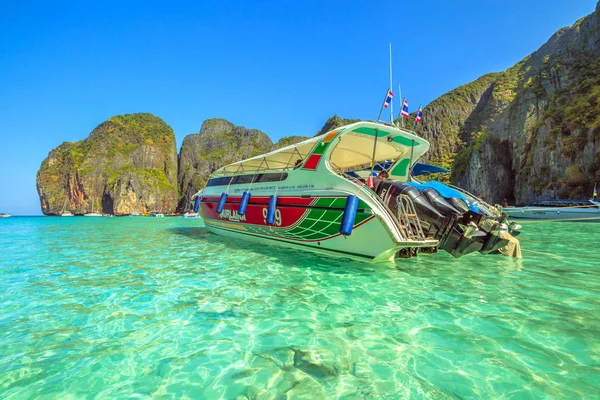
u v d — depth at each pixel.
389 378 2.44
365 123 6.98
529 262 7.16
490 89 117.44
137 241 12.33
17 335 3.31
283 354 2.85
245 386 2.37
